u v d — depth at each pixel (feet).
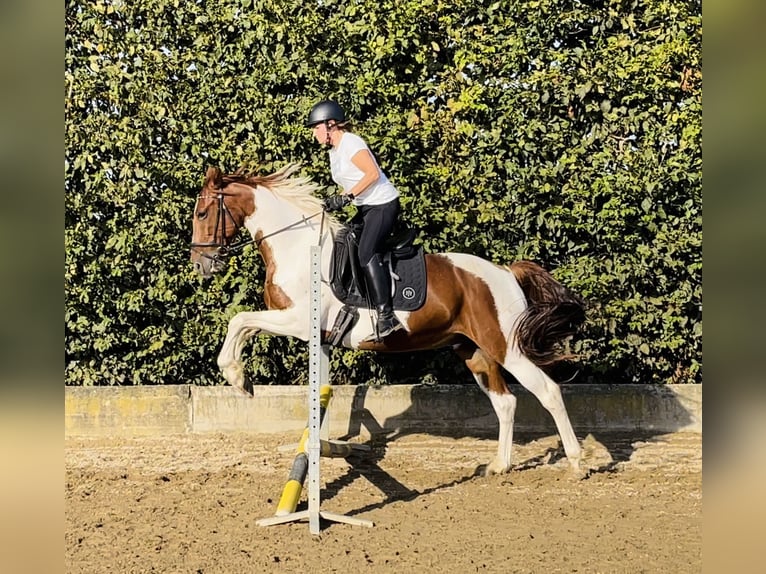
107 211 24.20
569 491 18.90
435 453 22.16
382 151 23.35
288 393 24.31
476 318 19.13
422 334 19.11
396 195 18.58
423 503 17.93
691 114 23.49
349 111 23.70
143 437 23.73
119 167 23.84
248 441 23.24
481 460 21.54
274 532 15.80
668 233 23.82
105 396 23.85
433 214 23.48
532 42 23.88
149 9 23.65
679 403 24.23
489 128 24.00
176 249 24.04
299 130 23.45
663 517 16.99
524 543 15.24
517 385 24.59
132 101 23.63
